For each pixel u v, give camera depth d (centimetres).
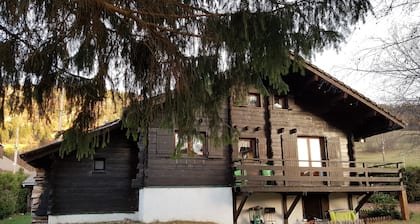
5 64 361
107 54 381
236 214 1124
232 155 1157
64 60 378
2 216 1809
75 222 1051
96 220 1071
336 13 319
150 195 1046
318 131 1309
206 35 349
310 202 1274
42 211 1052
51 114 407
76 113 415
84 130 424
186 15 342
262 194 1196
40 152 998
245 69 381
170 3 336
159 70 372
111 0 325
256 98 1267
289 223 1209
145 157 1073
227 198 1122
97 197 1095
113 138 1151
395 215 1302
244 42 339
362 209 1448
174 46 357
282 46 333
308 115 1312
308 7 318
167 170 1078
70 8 322
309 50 333
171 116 410
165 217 1045
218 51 358
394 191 1273
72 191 1073
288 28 324
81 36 358
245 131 1212
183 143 437
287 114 1279
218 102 419
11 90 378
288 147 1246
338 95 1230
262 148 1220
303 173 1238
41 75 382
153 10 338
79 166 1097
